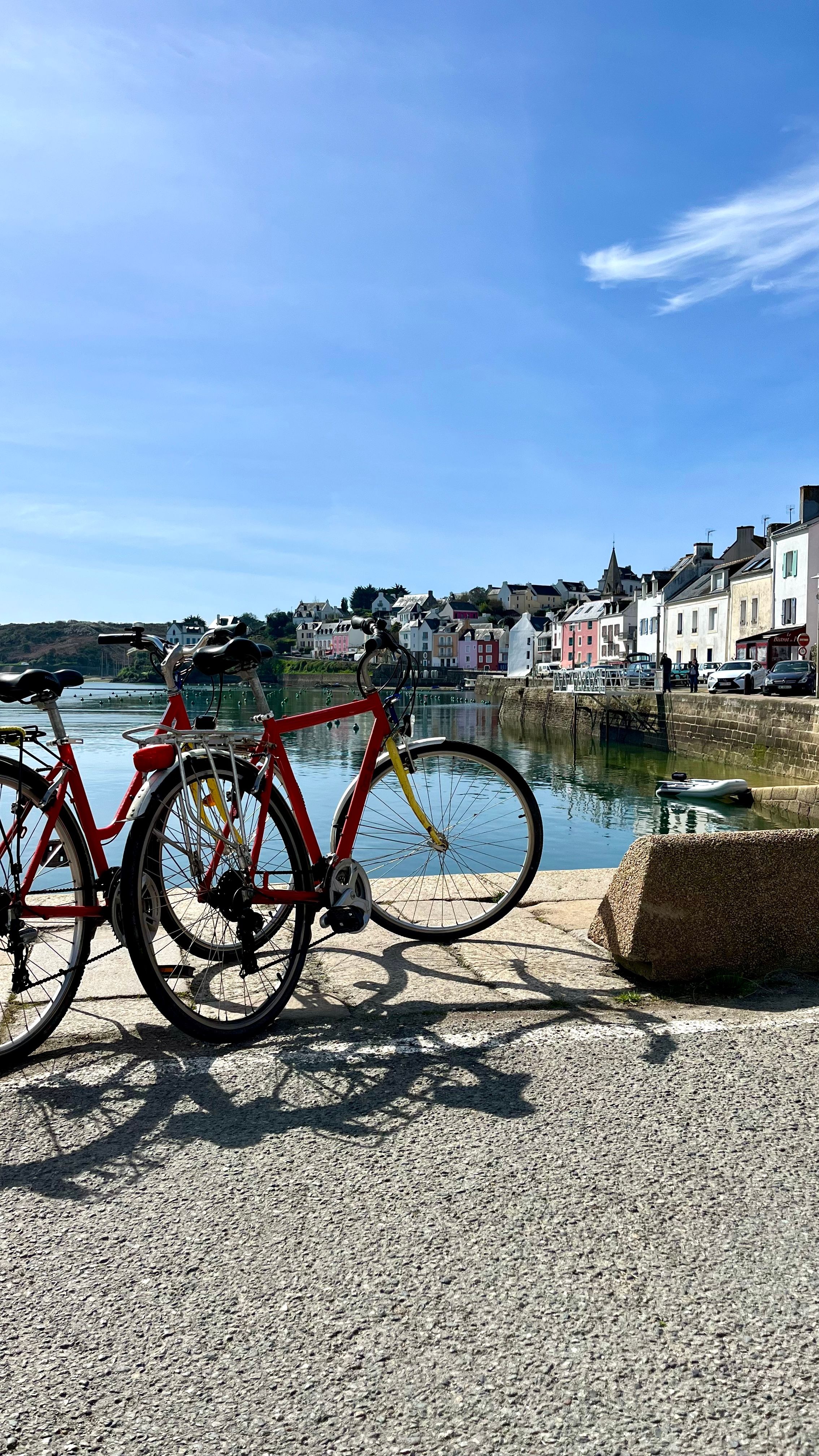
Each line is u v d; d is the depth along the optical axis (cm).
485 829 373
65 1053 264
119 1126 220
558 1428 129
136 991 310
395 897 384
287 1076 246
